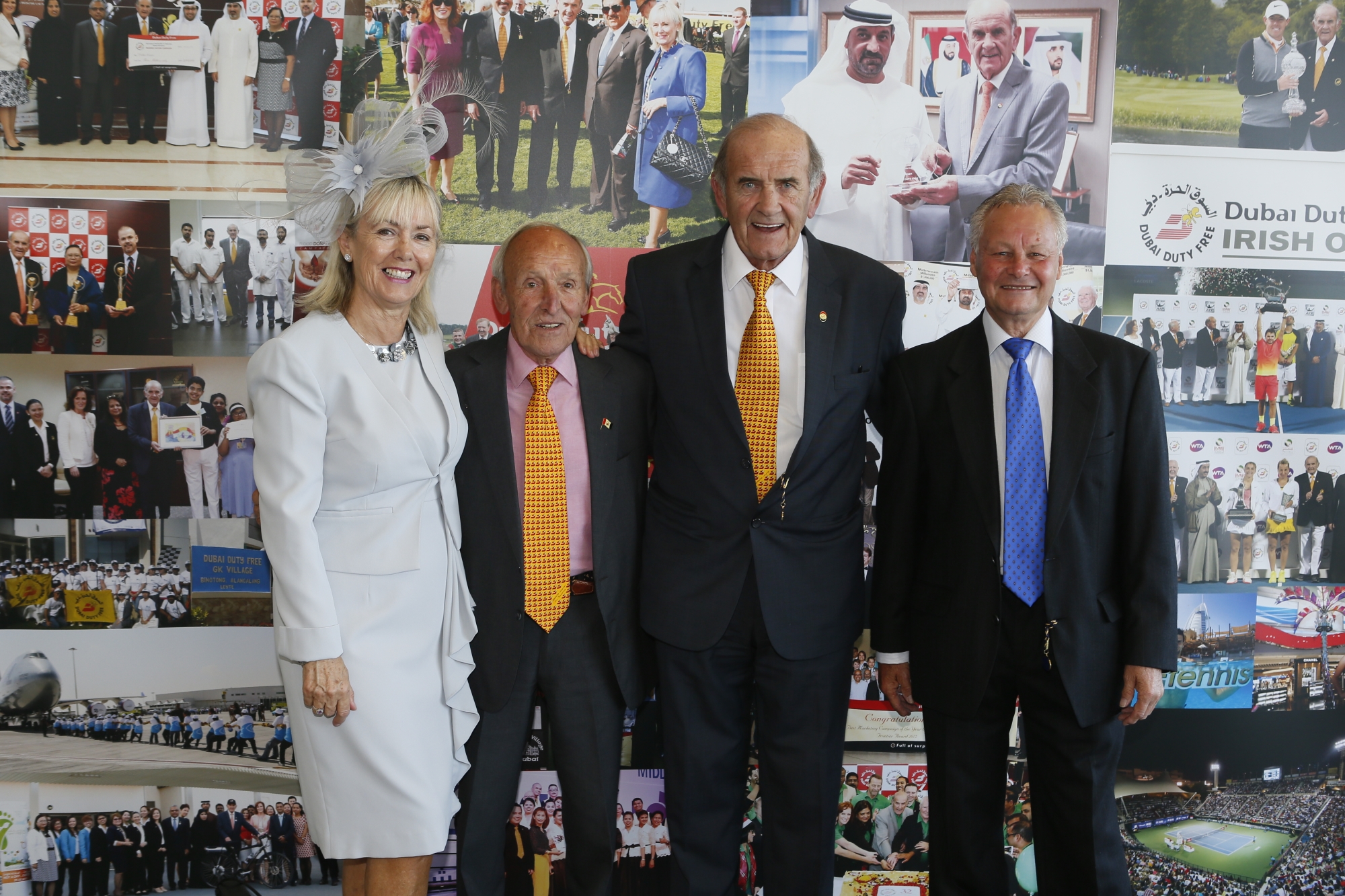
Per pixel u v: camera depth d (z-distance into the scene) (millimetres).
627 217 2301
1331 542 2410
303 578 1495
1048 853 1768
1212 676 2406
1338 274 2387
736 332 1792
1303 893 2408
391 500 1596
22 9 2205
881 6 2268
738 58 2271
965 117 2303
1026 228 1638
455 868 2309
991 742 1755
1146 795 2406
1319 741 2422
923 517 1815
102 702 2303
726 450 1718
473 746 1755
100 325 2277
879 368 1831
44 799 2297
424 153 1611
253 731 2326
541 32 2250
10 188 2244
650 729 2328
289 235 2293
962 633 1696
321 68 2252
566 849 1846
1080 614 1644
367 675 1549
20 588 2287
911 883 2375
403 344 1633
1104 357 1697
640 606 1798
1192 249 2357
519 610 1719
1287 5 2299
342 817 1566
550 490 1753
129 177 2258
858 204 2318
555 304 1661
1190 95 2318
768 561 1698
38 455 2279
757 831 2314
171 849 2326
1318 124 2340
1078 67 2295
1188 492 2396
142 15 2221
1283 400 2396
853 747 2365
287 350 1512
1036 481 1688
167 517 2305
